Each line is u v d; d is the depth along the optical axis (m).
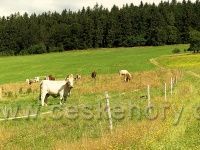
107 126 17.09
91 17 189.75
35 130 16.59
